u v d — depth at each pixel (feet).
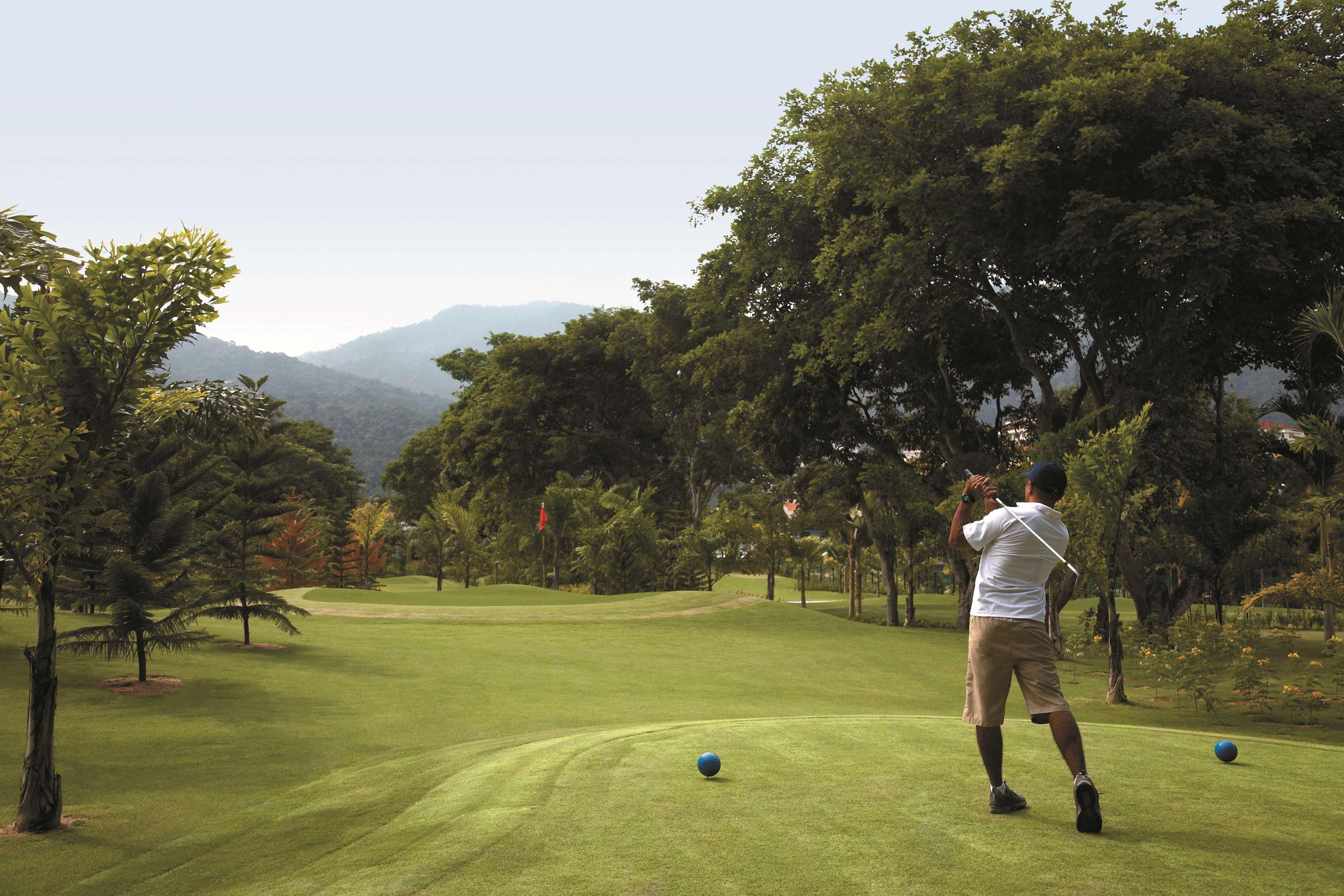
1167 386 71.36
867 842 12.46
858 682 58.49
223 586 51.96
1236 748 19.16
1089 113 59.11
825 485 115.96
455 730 34.73
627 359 169.27
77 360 21.98
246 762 27.81
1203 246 54.75
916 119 68.80
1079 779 12.82
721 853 12.18
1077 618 123.24
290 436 226.99
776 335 94.43
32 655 20.54
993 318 86.02
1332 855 11.64
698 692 50.60
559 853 12.62
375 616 80.89
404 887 11.70
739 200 90.17
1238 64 62.39
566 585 151.74
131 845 19.10
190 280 22.77
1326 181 59.72
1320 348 73.15
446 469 207.41
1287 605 115.65
